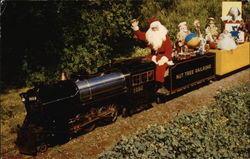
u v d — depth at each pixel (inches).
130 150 239.0
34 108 242.2
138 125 300.0
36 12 386.9
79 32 415.8
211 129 285.0
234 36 497.0
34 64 416.8
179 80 361.7
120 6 459.5
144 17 621.9
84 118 275.9
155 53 358.0
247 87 394.3
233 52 457.7
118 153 237.8
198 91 402.0
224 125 298.7
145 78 326.3
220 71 438.6
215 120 304.3
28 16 391.5
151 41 351.3
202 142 261.0
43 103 237.1
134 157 233.6
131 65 317.7
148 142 254.7
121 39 524.1
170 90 350.0
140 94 323.6
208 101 362.9
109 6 444.5
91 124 289.7
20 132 254.1
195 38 398.6
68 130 262.2
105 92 283.4
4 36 418.3
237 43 490.6
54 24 401.4
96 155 246.1
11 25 407.8
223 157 240.8
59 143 269.0
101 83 278.5
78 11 410.0
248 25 563.8
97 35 433.7
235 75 481.4
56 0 394.6
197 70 392.2
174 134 268.5
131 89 309.9
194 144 252.8
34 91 244.1
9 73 448.8
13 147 264.8
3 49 424.2
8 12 398.9
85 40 425.1
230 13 498.3
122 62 326.0
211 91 400.2
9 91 416.8
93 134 283.7
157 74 343.0
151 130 276.7
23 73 428.8
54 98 244.5
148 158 232.5
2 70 443.5
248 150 253.9
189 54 390.9
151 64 333.1
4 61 438.3
